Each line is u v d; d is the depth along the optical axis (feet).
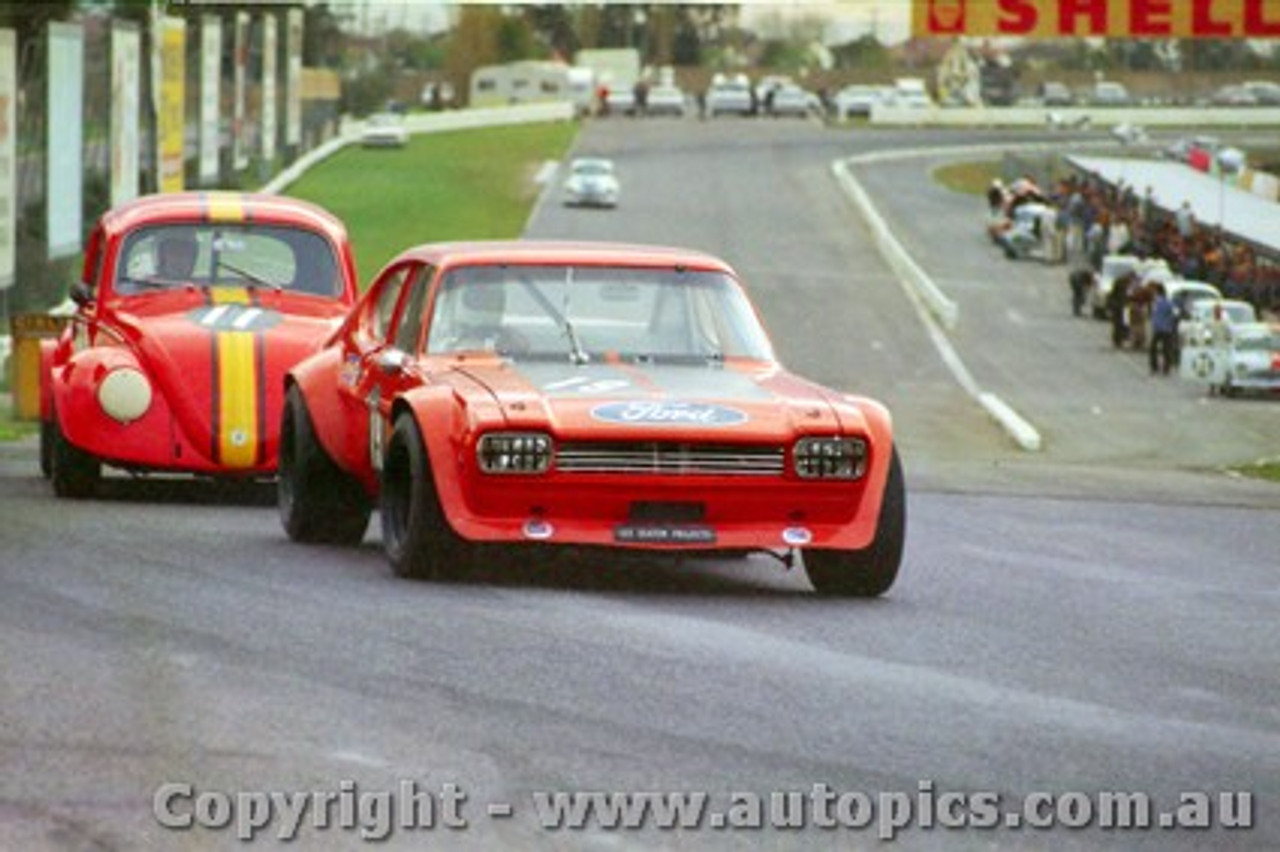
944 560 128.57
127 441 146.00
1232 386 471.21
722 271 117.91
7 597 97.19
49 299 421.18
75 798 61.67
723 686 81.00
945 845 59.93
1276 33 574.97
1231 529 163.94
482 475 103.09
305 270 156.35
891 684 82.84
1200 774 69.51
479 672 82.07
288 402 125.18
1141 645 96.22
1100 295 627.46
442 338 112.98
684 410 104.73
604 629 93.09
